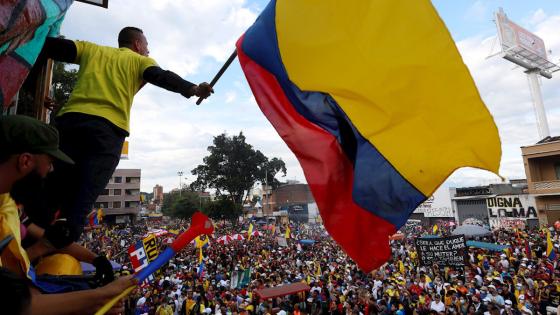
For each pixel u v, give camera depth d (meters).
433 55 2.88
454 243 14.70
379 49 3.00
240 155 60.19
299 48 3.24
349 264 17.58
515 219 33.78
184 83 2.23
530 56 41.19
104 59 2.26
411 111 2.87
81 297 1.35
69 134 2.03
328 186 3.13
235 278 15.48
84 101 2.12
